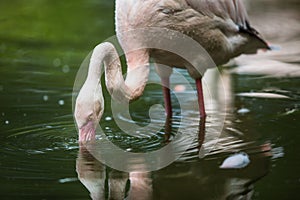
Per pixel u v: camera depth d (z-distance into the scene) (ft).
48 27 61.77
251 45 39.06
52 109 38.04
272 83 43.52
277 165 28.55
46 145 31.53
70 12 67.56
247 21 38.19
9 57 51.60
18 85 43.65
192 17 34.42
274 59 49.88
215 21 35.55
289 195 25.14
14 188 25.99
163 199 25.44
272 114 36.88
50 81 44.65
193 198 25.36
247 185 26.45
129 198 25.39
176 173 28.02
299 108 37.88
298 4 67.92
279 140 32.12
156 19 33.65
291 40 54.75
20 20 64.59
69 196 25.32
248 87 42.80
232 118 36.45
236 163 28.63
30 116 36.60
